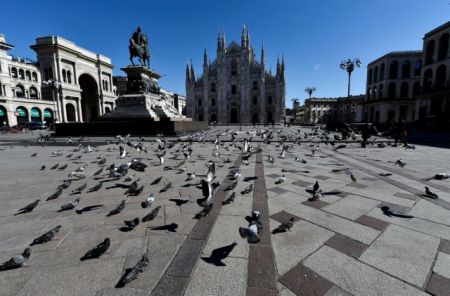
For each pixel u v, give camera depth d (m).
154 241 3.70
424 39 39.59
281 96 78.94
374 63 56.38
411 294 2.59
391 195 5.73
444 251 3.38
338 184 6.66
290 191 6.07
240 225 4.21
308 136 22.38
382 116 51.62
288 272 2.97
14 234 3.95
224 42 81.19
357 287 2.70
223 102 82.31
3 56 46.12
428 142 18.03
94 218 4.55
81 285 2.74
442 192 5.94
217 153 10.92
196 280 2.82
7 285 2.75
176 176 7.63
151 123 22.47
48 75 50.62
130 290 2.66
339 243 3.62
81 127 23.59
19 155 12.30
